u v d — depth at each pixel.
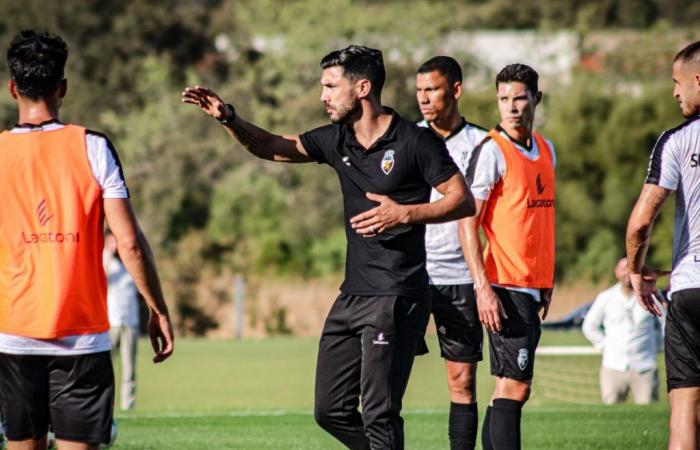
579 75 129.12
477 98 120.56
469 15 176.12
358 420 22.39
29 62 17.56
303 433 32.28
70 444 17.50
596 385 54.66
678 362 20.69
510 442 23.84
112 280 43.97
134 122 128.50
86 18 142.12
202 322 99.94
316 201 121.50
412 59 135.00
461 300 26.31
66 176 17.41
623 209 117.75
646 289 21.88
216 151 127.12
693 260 20.50
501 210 24.33
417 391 52.38
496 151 24.25
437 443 30.42
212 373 60.72
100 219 17.58
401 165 21.19
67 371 17.42
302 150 22.42
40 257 17.34
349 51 21.48
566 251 117.75
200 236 113.06
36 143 17.48
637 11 197.62
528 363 24.08
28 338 17.31
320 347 22.28
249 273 111.81
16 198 17.39
